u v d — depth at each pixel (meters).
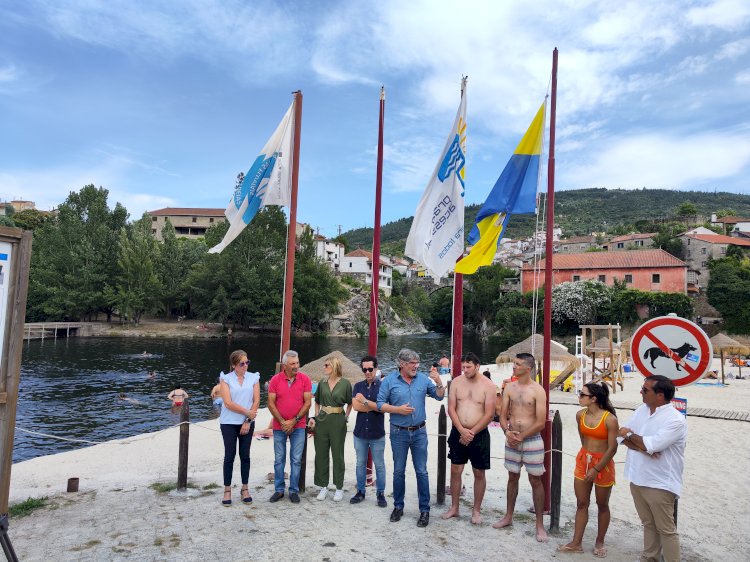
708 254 69.00
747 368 33.19
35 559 4.77
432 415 17.20
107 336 57.62
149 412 20.52
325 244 100.12
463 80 7.61
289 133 9.32
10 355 4.31
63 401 22.58
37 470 10.72
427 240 7.69
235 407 6.52
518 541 5.61
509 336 65.75
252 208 9.48
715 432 13.34
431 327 93.88
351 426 14.66
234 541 5.33
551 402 18.00
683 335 5.45
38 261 63.19
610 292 58.25
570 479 9.09
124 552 4.98
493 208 7.19
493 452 11.60
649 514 4.91
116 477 9.12
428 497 6.08
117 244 63.03
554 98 6.53
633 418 5.06
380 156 8.12
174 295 67.69
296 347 53.06
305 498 6.96
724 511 7.37
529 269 68.19
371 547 5.29
